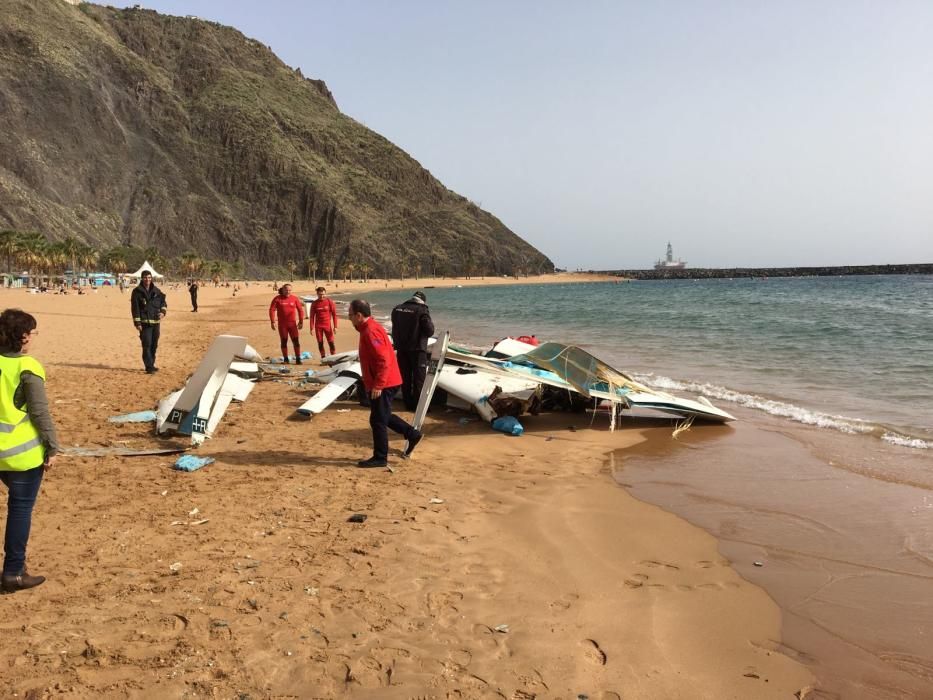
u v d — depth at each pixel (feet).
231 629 12.73
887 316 109.60
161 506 19.38
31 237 339.57
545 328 96.53
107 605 13.52
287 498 20.30
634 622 13.56
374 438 23.95
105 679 11.10
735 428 31.40
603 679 11.61
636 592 14.84
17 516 14.02
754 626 13.46
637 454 26.86
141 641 12.25
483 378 34.53
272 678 11.30
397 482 22.35
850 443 27.91
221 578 14.82
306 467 23.84
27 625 12.69
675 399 32.78
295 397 37.35
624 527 18.67
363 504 19.97
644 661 12.18
